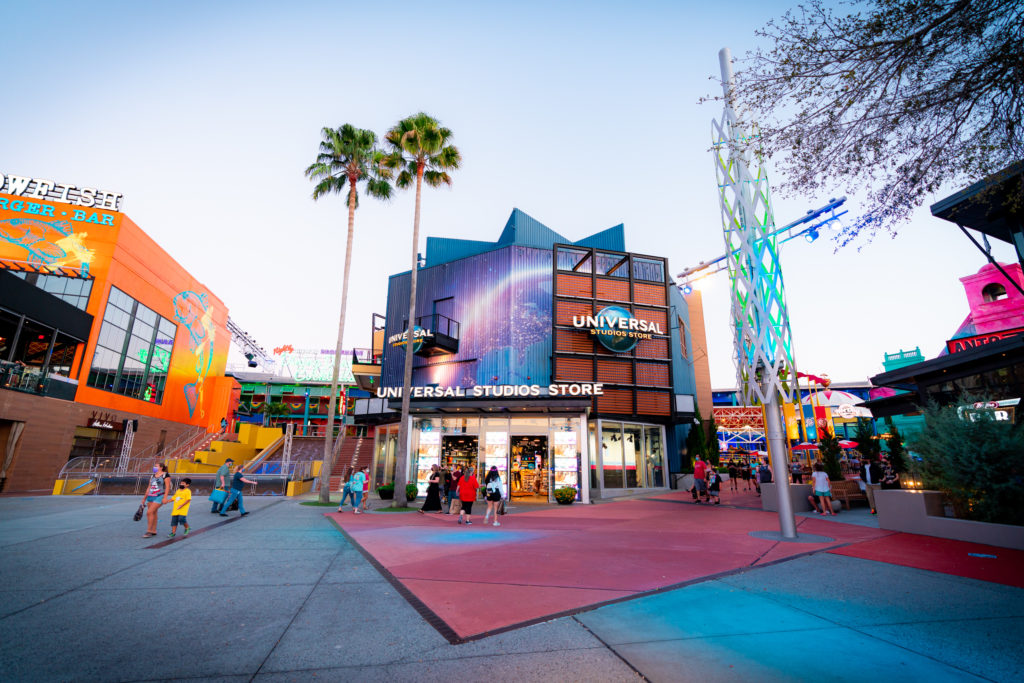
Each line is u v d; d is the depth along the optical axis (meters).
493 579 7.04
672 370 26.53
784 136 5.51
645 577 7.00
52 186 35.38
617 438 24.20
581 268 27.14
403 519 14.98
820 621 5.02
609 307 25.33
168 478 11.31
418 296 28.72
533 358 25.16
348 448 40.31
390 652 4.39
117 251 36.84
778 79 5.40
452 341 26.08
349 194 24.92
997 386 13.48
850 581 6.59
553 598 6.02
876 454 17.66
